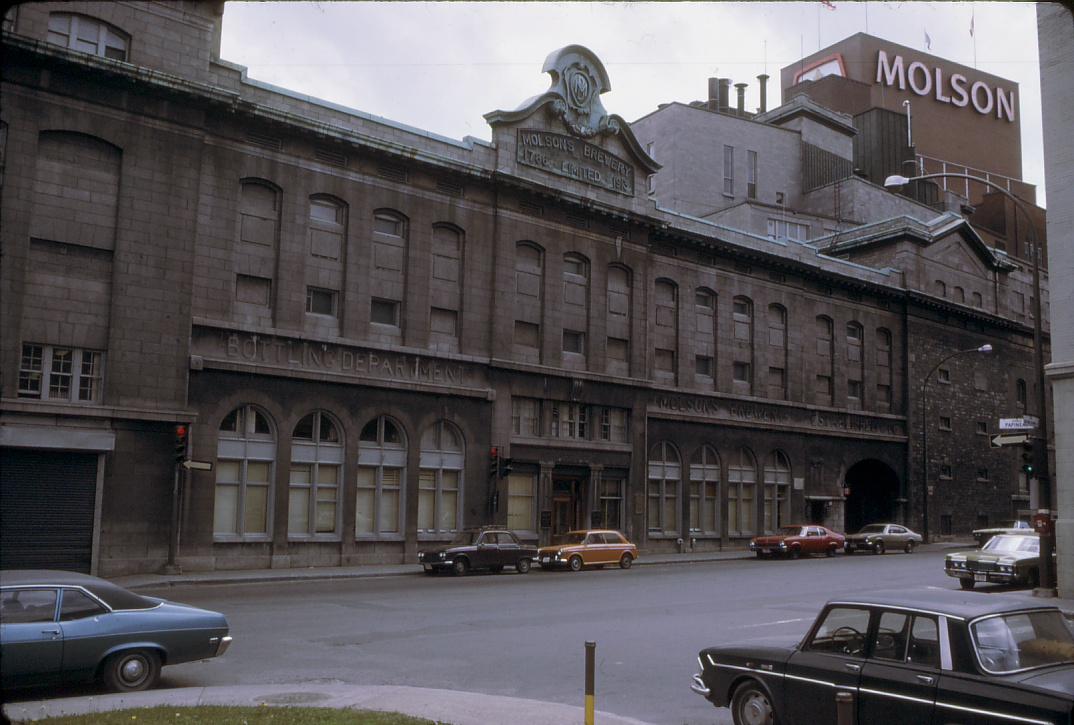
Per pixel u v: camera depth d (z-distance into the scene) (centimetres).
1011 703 761
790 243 5041
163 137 2956
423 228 3591
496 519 3656
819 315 5197
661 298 4478
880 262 5747
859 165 7362
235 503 3070
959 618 827
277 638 1675
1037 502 2486
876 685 857
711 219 6000
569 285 4059
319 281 3319
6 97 2659
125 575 2764
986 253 6184
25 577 1161
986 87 9650
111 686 1162
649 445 4319
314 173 3322
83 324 2773
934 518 5578
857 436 5262
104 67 2789
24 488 2634
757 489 4759
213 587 2625
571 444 3988
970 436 5922
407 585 2720
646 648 1611
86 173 2817
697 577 3089
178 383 2927
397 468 3488
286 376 3164
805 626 1873
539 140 3941
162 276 2919
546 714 1056
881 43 9144
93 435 2723
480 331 3722
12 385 2620
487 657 1516
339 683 1293
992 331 6209
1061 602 2302
